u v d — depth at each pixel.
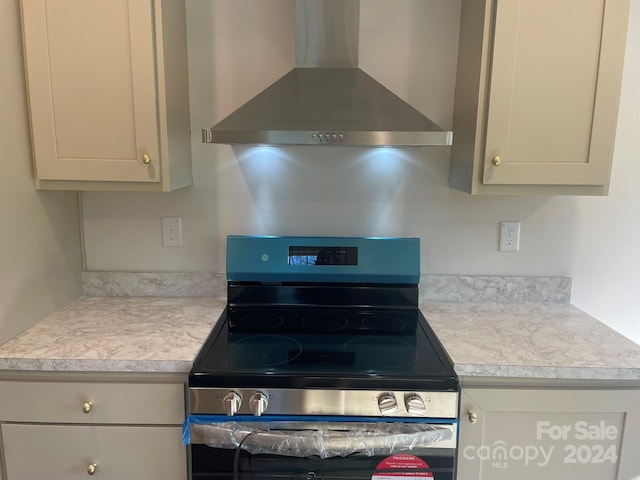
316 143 1.26
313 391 1.18
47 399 1.26
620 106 1.69
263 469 1.20
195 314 1.61
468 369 1.23
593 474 1.29
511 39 1.37
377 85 1.47
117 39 1.37
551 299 1.80
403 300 1.71
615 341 1.40
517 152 1.43
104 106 1.41
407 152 1.73
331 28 1.51
